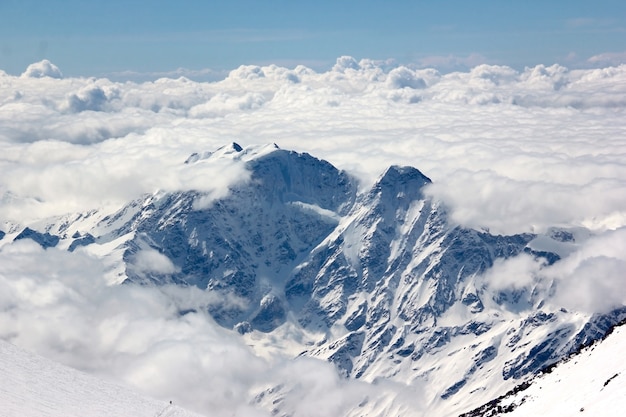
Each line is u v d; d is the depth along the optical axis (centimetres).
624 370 7206
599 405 6675
